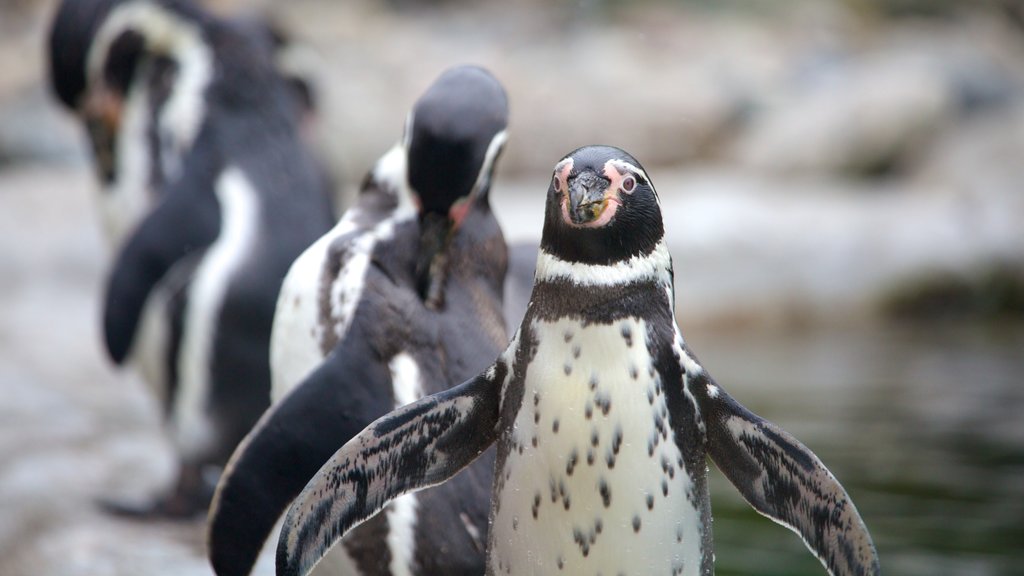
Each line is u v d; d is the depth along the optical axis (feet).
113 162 37.86
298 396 20.80
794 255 95.50
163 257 33.60
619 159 18.06
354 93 128.98
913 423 52.24
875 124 122.01
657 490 17.80
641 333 17.87
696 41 155.43
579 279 17.87
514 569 18.30
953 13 176.65
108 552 30.25
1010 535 35.47
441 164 21.43
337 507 17.83
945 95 125.08
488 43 153.58
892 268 96.53
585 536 17.79
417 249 21.81
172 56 35.86
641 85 135.13
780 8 170.91
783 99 136.26
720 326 92.63
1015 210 101.40
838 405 56.59
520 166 129.70
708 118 131.75
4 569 30.40
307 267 22.02
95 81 37.47
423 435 18.22
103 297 33.99
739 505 39.42
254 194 34.12
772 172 123.44
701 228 95.81
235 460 20.66
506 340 22.11
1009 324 94.43
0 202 91.81
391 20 164.55
